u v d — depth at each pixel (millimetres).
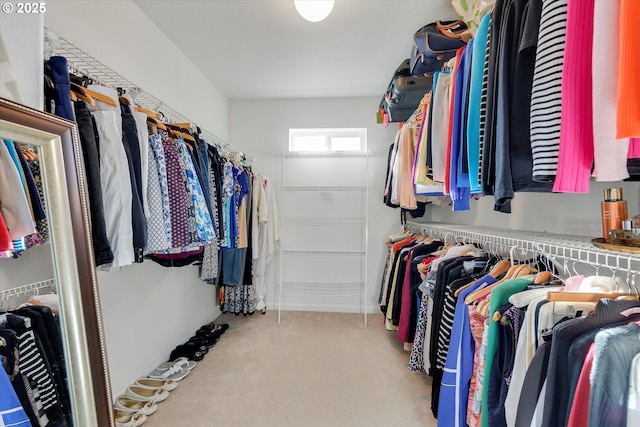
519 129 792
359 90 3057
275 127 3299
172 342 2273
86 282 918
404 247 2357
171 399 1725
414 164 1804
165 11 1868
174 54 2240
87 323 915
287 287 3355
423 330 1711
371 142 3246
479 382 982
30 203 875
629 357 537
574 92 629
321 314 3184
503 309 904
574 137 634
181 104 2342
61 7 1322
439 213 3117
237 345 2410
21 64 792
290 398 1737
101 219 1018
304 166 3326
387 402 1704
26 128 786
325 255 3336
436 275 1519
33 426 885
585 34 614
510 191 806
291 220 3346
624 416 527
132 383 1812
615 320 632
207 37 2145
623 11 518
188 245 1485
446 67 1465
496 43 873
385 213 3266
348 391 1805
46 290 898
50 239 869
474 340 1064
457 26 1637
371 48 2275
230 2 1786
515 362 803
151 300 2014
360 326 2834
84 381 901
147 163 1236
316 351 2309
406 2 1781
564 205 1336
